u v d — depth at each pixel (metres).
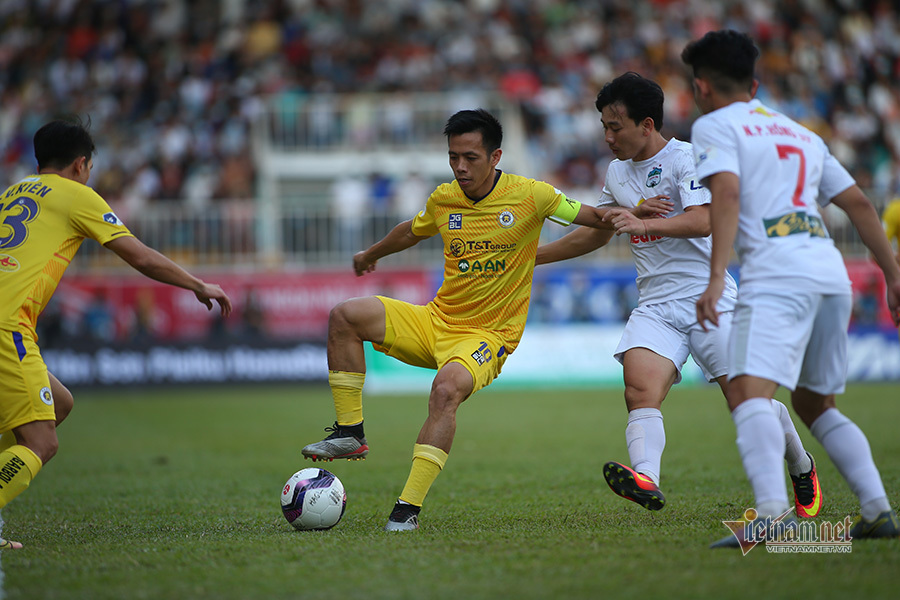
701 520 18.50
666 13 96.56
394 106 82.75
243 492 24.94
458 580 13.16
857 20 96.81
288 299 68.56
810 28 95.62
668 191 19.05
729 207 14.29
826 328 14.84
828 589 12.27
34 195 17.44
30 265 16.94
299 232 70.06
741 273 14.95
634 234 18.02
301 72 88.06
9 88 88.44
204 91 85.62
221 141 81.31
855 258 68.25
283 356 67.12
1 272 16.83
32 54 90.44
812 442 34.72
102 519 20.52
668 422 42.25
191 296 67.62
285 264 69.75
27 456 16.44
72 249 17.62
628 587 12.59
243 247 69.62
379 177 75.62
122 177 78.56
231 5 93.56
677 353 18.88
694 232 18.03
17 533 18.64
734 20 96.25
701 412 47.12
